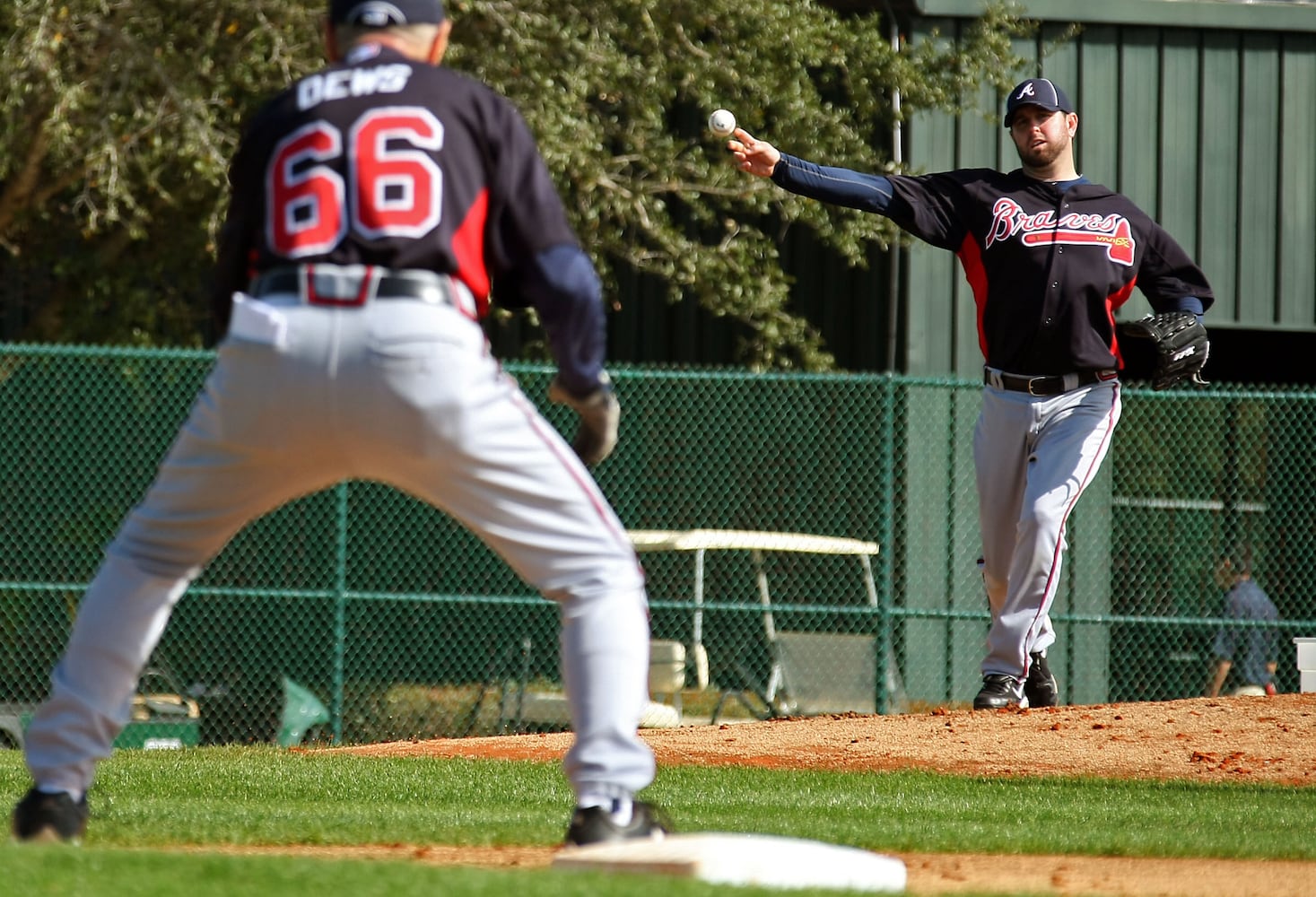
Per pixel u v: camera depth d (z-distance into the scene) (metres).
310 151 10.65
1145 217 27.78
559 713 42.03
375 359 10.26
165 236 50.53
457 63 44.59
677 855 10.37
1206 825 17.36
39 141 44.25
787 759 25.50
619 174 49.69
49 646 41.28
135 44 42.06
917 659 49.66
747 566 50.28
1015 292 27.06
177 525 11.22
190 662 41.66
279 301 10.41
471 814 16.98
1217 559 49.88
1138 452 50.81
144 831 13.84
